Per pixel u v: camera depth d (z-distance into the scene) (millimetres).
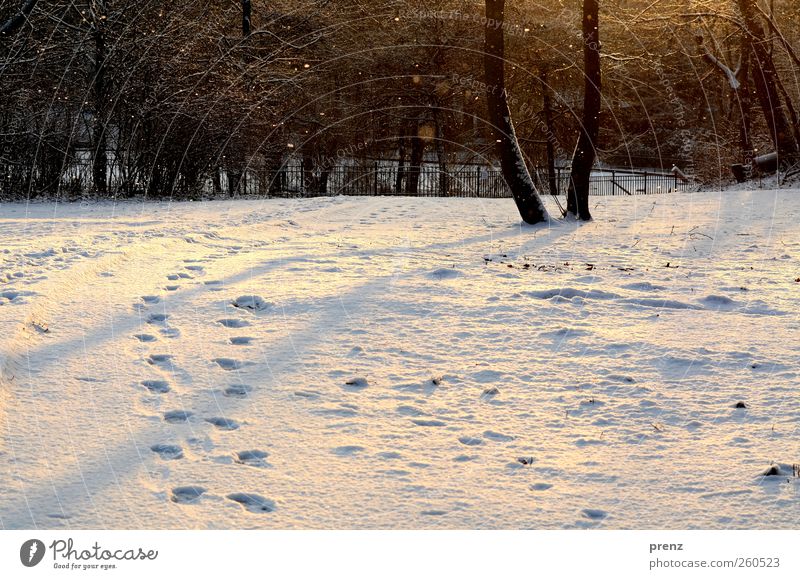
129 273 9586
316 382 5988
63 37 25484
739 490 4301
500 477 4465
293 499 4168
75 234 13461
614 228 15773
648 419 5367
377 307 8234
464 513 4059
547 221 16438
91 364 6133
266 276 9703
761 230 15289
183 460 4582
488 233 14836
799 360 6625
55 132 24625
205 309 7945
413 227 15852
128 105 26094
